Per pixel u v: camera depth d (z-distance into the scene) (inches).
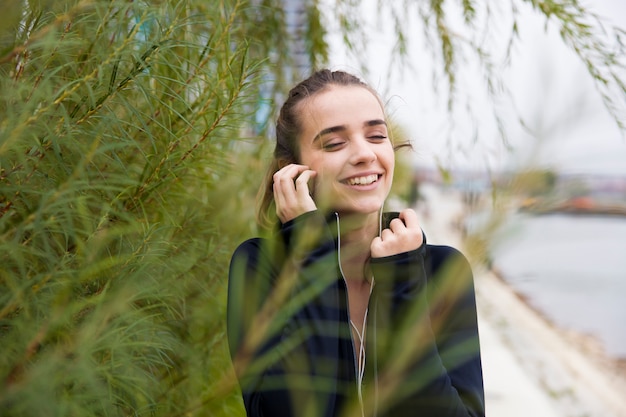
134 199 30.6
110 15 26.1
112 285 22.7
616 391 100.0
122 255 24.3
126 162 32.6
